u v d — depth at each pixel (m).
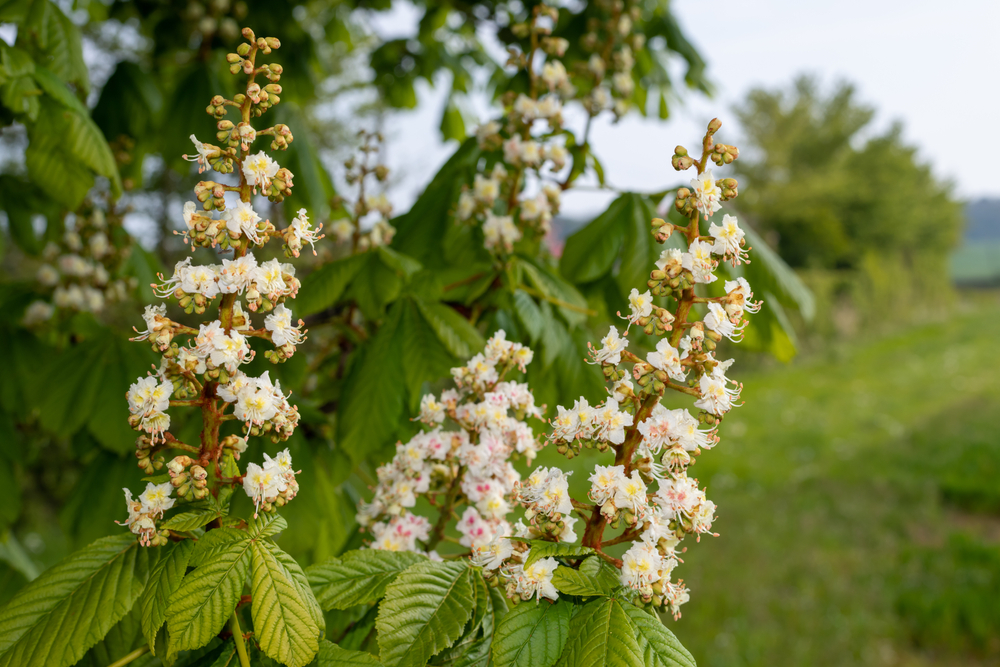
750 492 10.04
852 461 11.75
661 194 2.31
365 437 1.98
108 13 4.02
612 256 2.25
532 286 2.27
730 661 5.69
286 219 2.68
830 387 18.31
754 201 34.12
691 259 1.20
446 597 1.25
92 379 2.20
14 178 3.02
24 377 2.60
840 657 5.89
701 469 10.88
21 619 1.13
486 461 1.58
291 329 1.23
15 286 2.89
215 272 1.17
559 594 1.20
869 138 37.78
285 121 2.79
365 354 2.31
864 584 7.30
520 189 2.61
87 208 3.03
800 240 33.25
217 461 1.22
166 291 1.18
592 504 1.28
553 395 2.27
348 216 2.91
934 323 32.38
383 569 1.36
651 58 3.96
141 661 1.31
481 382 1.66
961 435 13.29
